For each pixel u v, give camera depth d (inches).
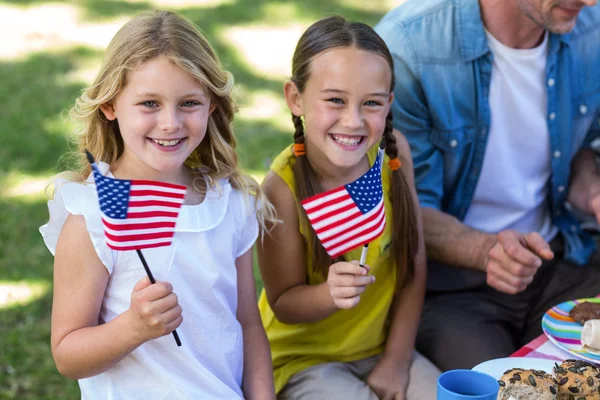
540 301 131.2
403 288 116.6
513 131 130.0
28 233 197.8
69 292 89.3
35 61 309.0
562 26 119.0
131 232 81.8
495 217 135.2
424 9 128.6
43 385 148.0
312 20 363.6
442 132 128.5
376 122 101.5
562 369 80.7
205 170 100.8
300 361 112.3
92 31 343.6
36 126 252.2
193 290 93.2
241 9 374.6
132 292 84.8
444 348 120.2
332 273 97.3
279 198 107.5
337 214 93.4
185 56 90.1
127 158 95.6
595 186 133.3
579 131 136.3
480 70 126.5
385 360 112.7
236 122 262.2
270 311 116.8
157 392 91.7
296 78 104.4
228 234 97.3
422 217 126.7
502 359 89.4
